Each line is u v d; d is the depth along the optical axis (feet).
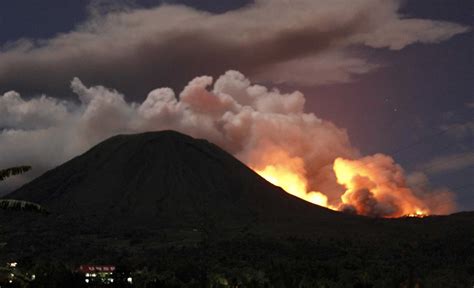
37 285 561.43
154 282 634.43
